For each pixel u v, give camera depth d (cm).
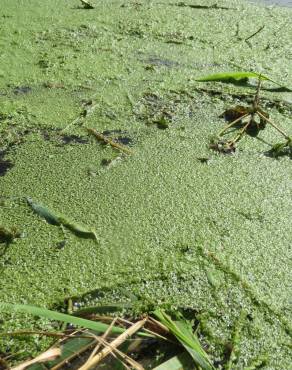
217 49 114
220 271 61
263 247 65
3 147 81
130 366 50
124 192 72
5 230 64
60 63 105
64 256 62
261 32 122
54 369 49
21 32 116
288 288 60
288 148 82
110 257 62
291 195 74
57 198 71
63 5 132
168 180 75
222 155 81
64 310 56
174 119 90
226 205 71
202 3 137
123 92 96
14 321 54
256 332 55
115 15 128
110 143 82
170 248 64
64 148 81
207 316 56
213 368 50
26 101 92
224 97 96
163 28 122
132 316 55
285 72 105
